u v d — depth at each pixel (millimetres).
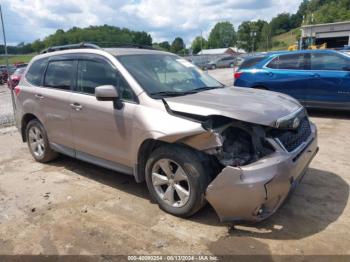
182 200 3602
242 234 3381
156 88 4020
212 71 40438
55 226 3656
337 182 4531
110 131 4172
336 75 8109
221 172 3207
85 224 3672
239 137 3359
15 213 3986
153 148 3895
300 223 3549
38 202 4246
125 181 4812
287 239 3277
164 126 3527
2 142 7309
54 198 4340
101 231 3523
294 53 8773
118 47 4910
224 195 3215
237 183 3133
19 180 5008
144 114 3750
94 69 4488
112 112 4082
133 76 4055
